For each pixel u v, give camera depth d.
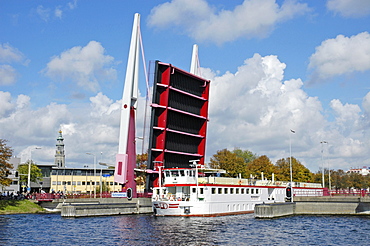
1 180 70.94
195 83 76.00
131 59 73.69
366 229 49.09
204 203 60.25
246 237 42.59
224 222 54.62
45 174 160.50
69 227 49.53
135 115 74.56
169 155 72.75
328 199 77.06
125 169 72.12
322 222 55.84
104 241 39.94
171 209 60.72
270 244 39.06
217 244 38.62
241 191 68.69
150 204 70.94
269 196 78.06
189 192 63.50
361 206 65.44
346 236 43.94
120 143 72.50
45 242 39.53
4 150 72.44
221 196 63.62
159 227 49.38
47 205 76.56
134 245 37.91
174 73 70.00
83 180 156.38
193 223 53.34
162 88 69.44
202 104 79.12
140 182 106.56
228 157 109.25
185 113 73.38
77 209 61.41
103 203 73.88
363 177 154.12
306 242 40.38
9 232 45.62
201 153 79.75
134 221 55.56
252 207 70.75
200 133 79.62
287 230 47.81
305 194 87.44
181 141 75.12
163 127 69.94
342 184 147.62
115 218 59.88
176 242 39.41
